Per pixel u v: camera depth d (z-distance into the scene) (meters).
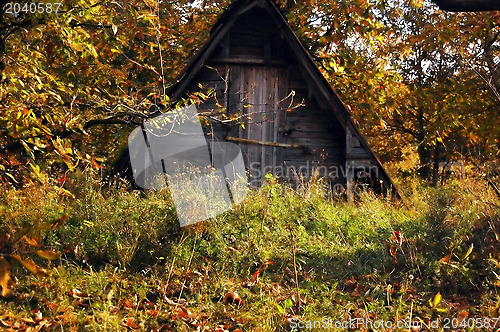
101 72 11.27
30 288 5.66
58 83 8.22
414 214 10.03
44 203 7.61
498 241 7.09
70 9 8.28
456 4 6.63
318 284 6.38
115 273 6.25
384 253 7.24
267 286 6.17
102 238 6.94
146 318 5.21
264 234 7.60
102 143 16.59
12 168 8.78
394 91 19.98
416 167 24.66
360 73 19.12
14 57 8.59
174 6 21.28
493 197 9.34
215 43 13.95
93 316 4.89
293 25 19.52
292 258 7.05
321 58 19.42
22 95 7.43
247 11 14.02
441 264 6.56
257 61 14.64
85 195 7.90
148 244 6.94
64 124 7.55
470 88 20.56
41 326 4.88
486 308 5.50
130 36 9.16
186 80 13.61
